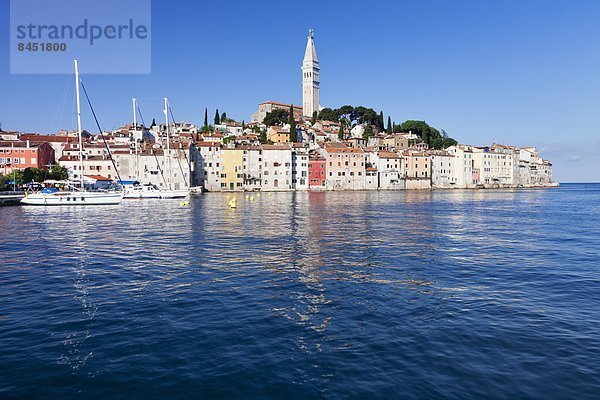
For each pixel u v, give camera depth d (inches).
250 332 584.4
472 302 721.0
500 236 1598.2
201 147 6166.3
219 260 1096.2
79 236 1555.1
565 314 657.0
